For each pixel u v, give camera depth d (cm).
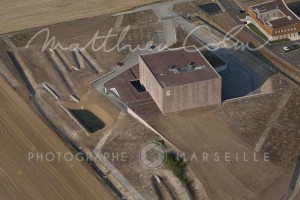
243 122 10175
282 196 8506
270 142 9656
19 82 11669
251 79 11600
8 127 10288
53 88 11544
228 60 12262
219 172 9012
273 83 11375
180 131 9962
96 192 8744
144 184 8919
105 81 11700
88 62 12438
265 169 9056
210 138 9781
